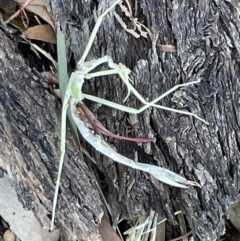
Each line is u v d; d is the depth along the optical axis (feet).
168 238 1.21
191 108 0.98
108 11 0.92
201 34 0.95
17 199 1.05
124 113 1.02
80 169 0.99
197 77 0.97
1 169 0.95
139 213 1.10
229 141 1.02
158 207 1.08
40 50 1.08
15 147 0.93
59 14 1.02
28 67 0.97
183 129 0.99
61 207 0.97
